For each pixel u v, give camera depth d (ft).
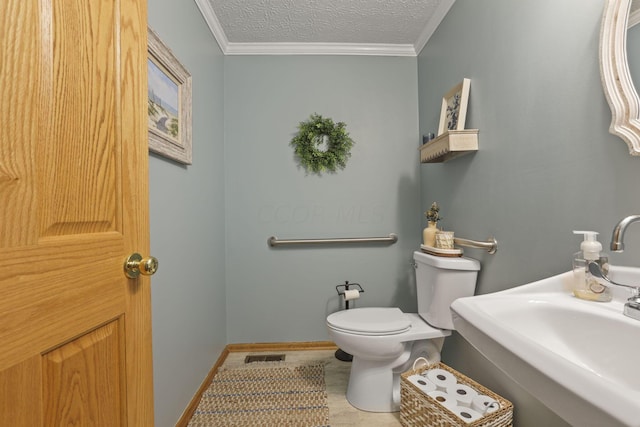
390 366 5.02
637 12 2.50
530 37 3.69
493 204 4.49
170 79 4.36
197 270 5.44
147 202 2.51
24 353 1.50
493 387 4.44
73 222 1.82
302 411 4.93
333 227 7.38
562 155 3.26
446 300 4.89
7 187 1.44
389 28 6.76
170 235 4.40
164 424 4.13
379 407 4.92
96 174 2.00
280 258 7.36
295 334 7.36
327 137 7.39
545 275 3.51
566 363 1.52
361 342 4.78
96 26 2.00
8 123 1.45
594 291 2.59
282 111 7.36
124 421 2.19
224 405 5.11
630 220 2.20
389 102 7.45
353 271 7.40
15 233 1.47
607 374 2.08
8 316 1.43
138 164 2.40
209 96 6.21
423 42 7.07
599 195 2.84
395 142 7.45
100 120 2.03
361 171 7.42
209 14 6.00
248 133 7.34
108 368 2.08
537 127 3.60
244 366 6.49
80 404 1.84
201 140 5.72
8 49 1.45
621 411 1.18
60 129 1.73
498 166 4.35
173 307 4.46
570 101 3.15
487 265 4.65
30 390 1.53
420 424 4.18
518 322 2.48
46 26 1.65
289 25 6.60
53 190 1.68
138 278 2.38
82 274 1.85
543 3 3.48
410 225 7.44
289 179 7.36
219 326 6.70
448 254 5.03
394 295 7.41
